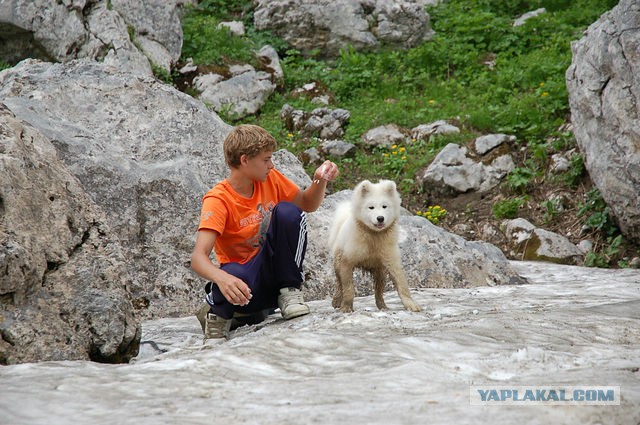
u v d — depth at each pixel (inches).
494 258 380.5
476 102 671.8
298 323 219.6
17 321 191.6
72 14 623.8
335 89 716.7
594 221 495.2
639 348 175.5
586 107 481.7
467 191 562.3
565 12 816.9
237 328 243.6
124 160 342.3
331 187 581.9
